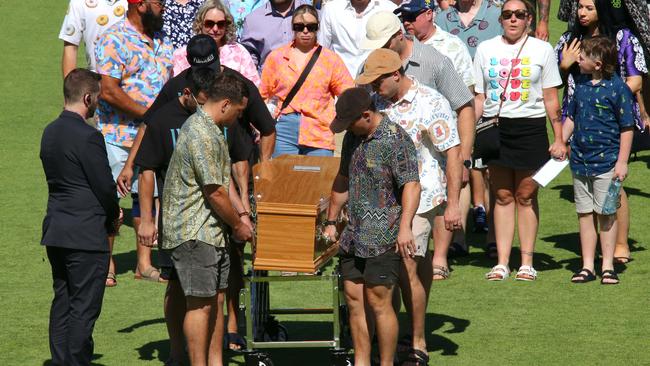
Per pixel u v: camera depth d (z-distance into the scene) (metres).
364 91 17.97
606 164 24.06
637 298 23.41
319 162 20.19
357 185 18.34
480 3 28.19
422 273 20.23
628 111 23.86
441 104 19.45
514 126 24.73
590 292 23.92
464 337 21.44
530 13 25.20
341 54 27.95
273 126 21.33
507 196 25.20
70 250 18.70
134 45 24.73
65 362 18.98
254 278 19.27
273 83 25.25
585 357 20.20
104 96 24.59
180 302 19.66
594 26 25.81
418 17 24.39
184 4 27.91
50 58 47.41
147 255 25.45
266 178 19.67
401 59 21.00
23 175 34.12
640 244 27.22
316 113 25.05
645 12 25.73
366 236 18.19
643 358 20.05
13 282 25.36
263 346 19.34
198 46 19.48
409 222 17.91
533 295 23.91
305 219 18.80
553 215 30.25
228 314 21.22
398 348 20.03
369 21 20.45
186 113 19.50
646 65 26.41
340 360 19.41
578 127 24.33
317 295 24.58
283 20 28.05
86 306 18.83
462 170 19.91
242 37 28.39
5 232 29.06
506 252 25.33
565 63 25.83
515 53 24.81
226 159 18.14
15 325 22.52
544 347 20.77
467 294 24.12
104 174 18.70
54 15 53.75
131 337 21.86
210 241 18.12
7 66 46.19
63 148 18.66
